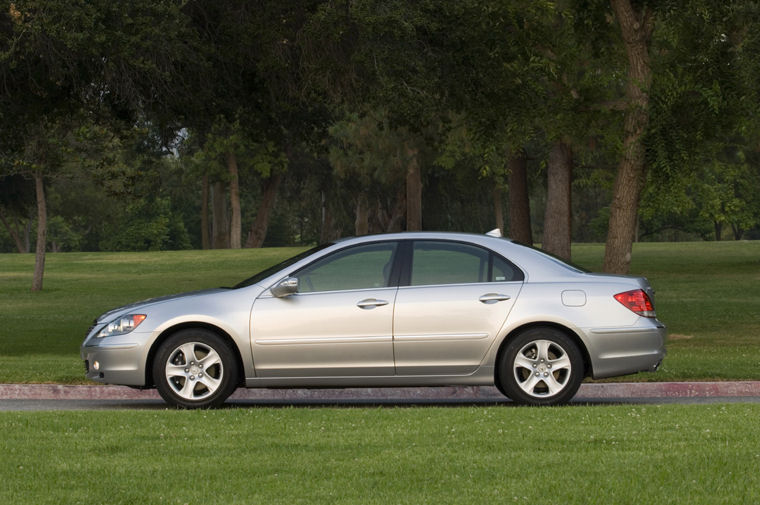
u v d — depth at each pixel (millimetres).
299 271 25516
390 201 180125
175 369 24938
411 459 17125
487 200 174375
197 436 19938
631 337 24938
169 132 56125
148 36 42312
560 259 25859
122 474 16172
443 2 44656
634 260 131875
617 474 15594
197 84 48844
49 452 18172
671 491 14438
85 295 96438
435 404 27250
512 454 17438
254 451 18203
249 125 57312
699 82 48750
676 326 60938
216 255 148125
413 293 25062
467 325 24859
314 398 28844
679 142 48719
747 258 131000
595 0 52750
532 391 24781
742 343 50531
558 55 51094
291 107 51062
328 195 183250
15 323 69062
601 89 51219
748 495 14156
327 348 24922
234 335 24922
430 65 45969
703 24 48281
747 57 45688
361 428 20797
